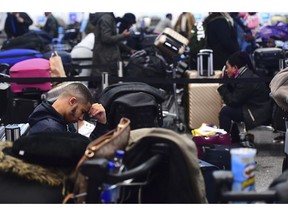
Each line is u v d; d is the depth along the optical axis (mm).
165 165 1683
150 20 9961
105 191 1627
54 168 1805
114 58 6289
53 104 2588
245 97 4625
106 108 2453
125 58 7062
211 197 2105
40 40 6586
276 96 3359
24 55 5430
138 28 9648
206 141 3781
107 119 2453
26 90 4688
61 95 2578
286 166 3043
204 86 5395
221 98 5289
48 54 5828
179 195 1638
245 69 4738
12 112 4469
